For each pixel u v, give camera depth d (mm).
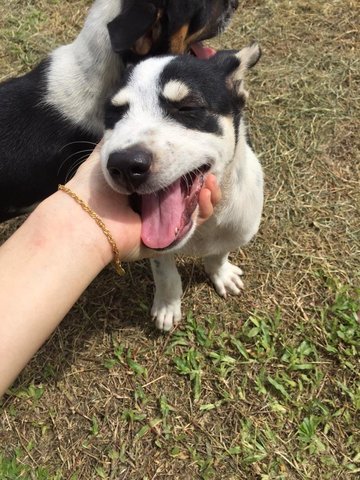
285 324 451
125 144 288
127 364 445
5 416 427
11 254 261
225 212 371
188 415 414
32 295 248
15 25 706
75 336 465
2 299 244
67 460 404
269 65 631
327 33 659
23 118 458
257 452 390
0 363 232
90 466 400
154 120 305
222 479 384
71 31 697
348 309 444
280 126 576
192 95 311
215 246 406
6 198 469
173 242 299
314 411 404
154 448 402
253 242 501
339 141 562
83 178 301
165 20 438
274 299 467
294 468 382
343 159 551
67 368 448
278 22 674
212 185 319
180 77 314
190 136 305
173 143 296
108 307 478
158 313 454
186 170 300
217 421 409
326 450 388
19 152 454
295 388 415
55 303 253
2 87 471
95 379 441
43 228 272
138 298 481
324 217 512
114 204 294
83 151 466
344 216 511
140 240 299
